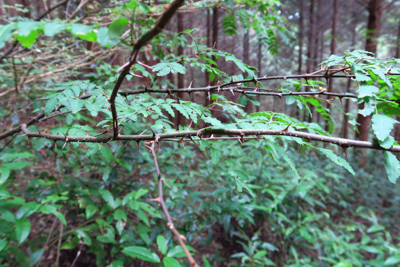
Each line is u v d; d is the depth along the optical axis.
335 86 6.57
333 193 3.21
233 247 2.73
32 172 2.48
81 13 2.63
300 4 6.26
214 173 2.42
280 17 1.98
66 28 0.37
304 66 6.84
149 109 0.91
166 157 2.47
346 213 3.40
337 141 0.75
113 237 1.79
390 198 3.42
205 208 2.16
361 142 0.74
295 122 0.88
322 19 6.40
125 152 1.93
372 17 4.56
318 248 2.31
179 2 0.35
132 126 1.79
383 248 2.33
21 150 1.73
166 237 2.01
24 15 2.49
